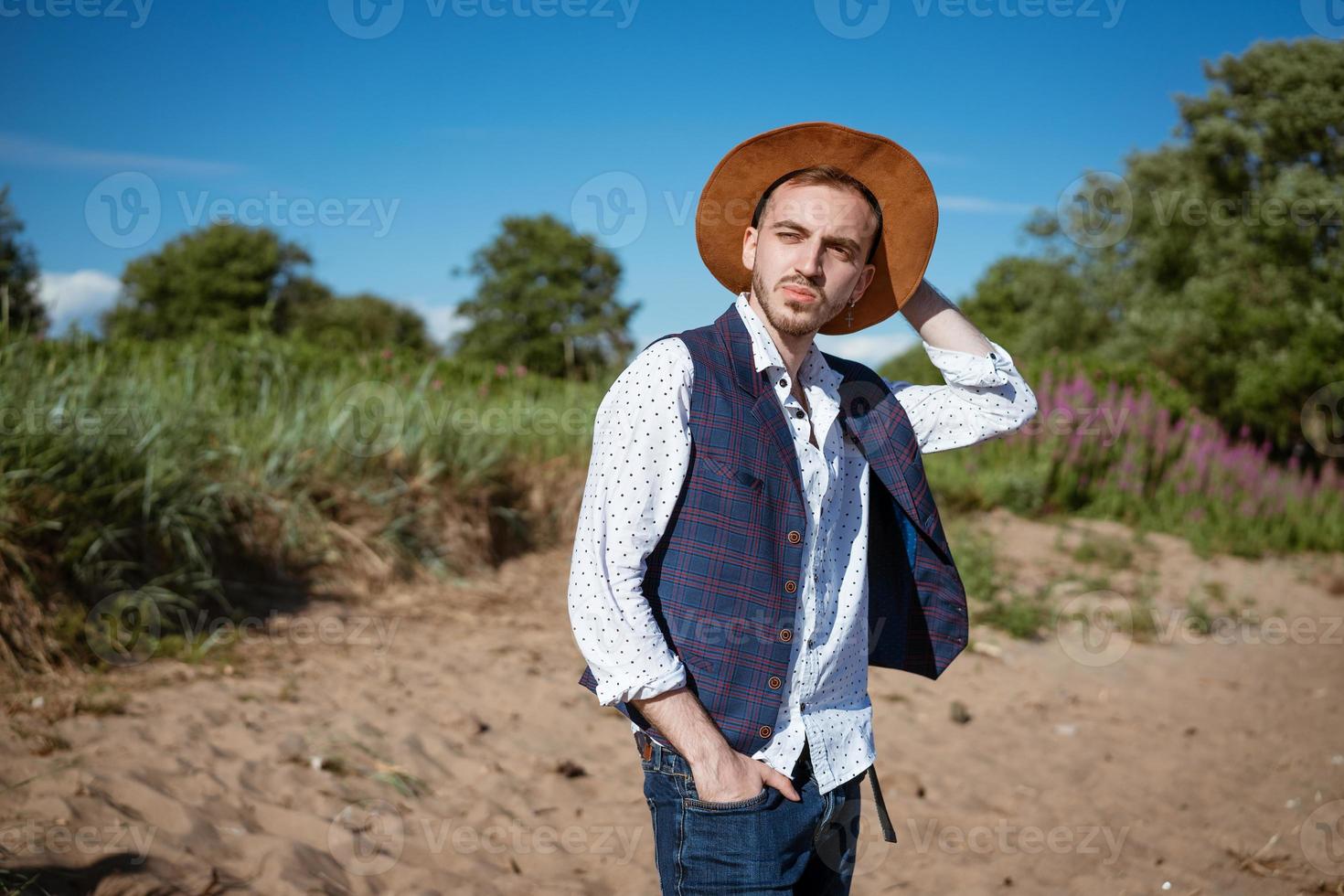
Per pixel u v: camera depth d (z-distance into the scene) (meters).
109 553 4.84
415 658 4.98
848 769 1.63
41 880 2.48
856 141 1.70
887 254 1.84
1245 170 21.80
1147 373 12.69
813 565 1.63
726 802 1.49
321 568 5.88
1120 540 9.40
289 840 2.95
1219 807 3.96
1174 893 3.15
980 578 7.30
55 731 3.53
